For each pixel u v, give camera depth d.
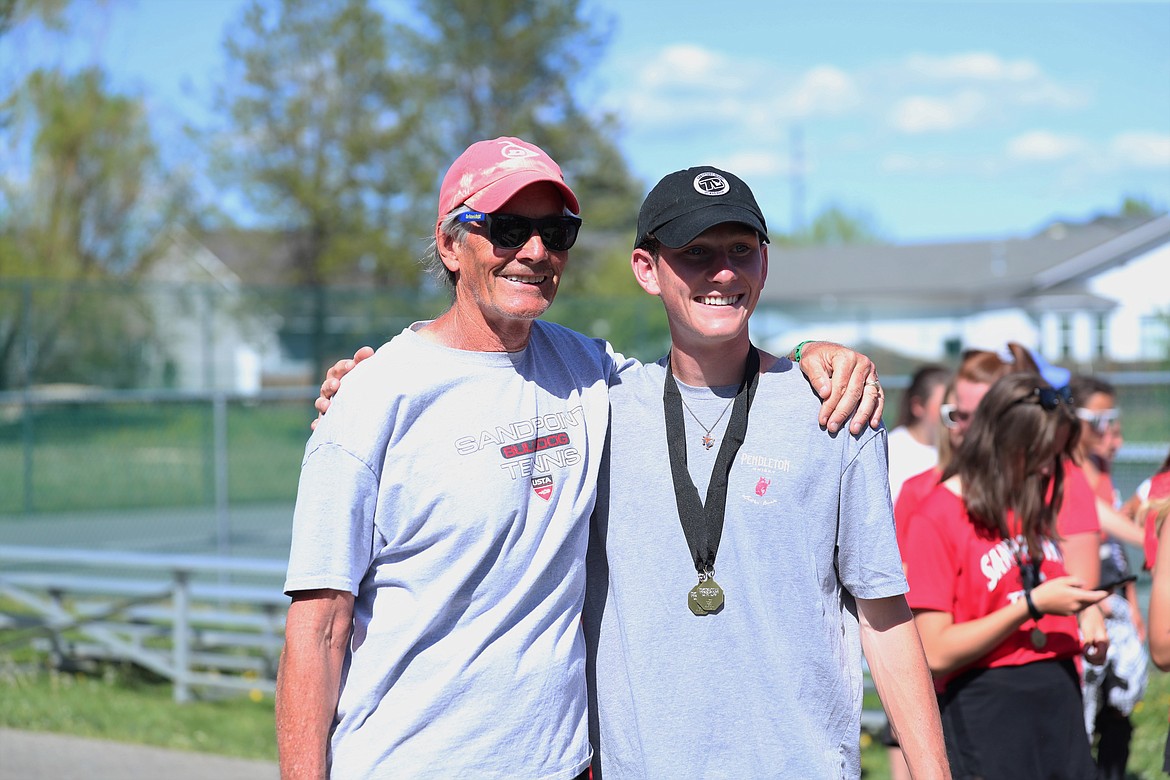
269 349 23.88
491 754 2.73
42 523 18.23
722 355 2.95
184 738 7.38
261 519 18.69
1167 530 3.61
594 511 3.02
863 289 42.50
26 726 7.67
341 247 30.55
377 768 2.73
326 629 2.75
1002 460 3.93
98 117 27.84
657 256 2.97
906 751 2.87
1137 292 38.38
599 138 33.09
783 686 2.81
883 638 2.93
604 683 2.95
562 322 23.78
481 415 2.84
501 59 31.47
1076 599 3.71
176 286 22.73
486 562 2.79
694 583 2.88
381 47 30.72
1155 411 14.69
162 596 8.84
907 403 6.06
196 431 20.58
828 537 2.87
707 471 2.94
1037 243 42.69
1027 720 3.89
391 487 2.79
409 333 2.96
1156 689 7.54
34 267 27.52
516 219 2.83
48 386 22.16
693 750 2.82
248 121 30.22
